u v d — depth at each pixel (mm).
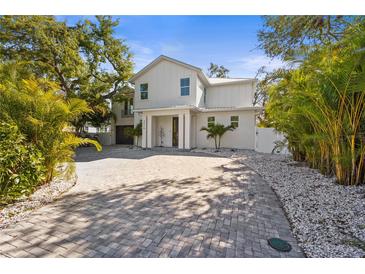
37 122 4273
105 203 4008
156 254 2412
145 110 15000
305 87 5004
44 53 13008
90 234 2812
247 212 3621
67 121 5156
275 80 7910
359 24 3938
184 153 12648
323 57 4371
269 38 7156
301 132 6621
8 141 3600
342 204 3676
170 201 4137
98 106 17109
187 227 3039
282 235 2846
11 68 5488
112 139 21234
